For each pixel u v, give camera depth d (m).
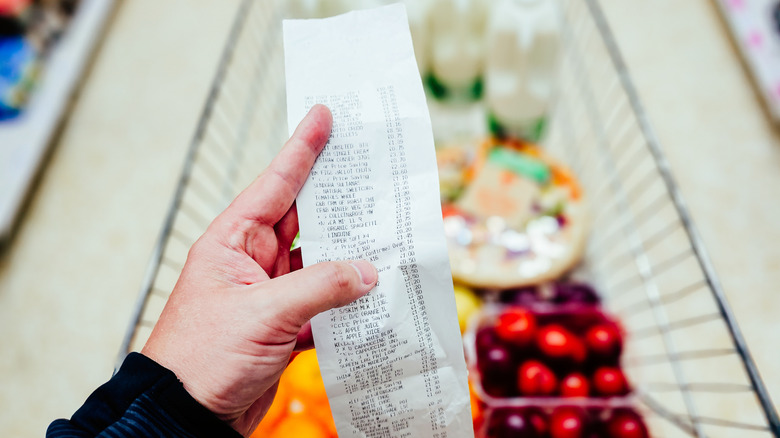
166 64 1.33
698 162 1.14
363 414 0.42
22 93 1.23
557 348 0.71
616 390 0.69
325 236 0.42
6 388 0.97
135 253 1.10
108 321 1.04
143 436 0.38
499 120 1.01
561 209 0.91
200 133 0.70
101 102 1.29
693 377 0.91
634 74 1.26
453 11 0.95
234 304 0.42
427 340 0.42
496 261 0.87
